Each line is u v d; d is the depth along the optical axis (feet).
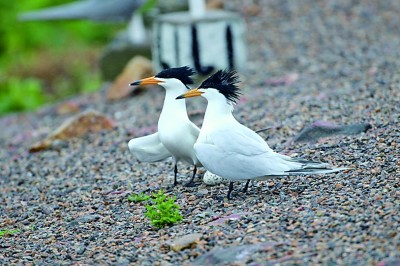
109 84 65.72
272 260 26.48
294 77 56.44
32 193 40.81
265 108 48.29
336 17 72.28
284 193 32.73
